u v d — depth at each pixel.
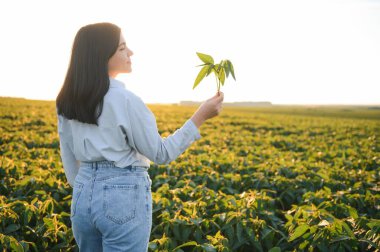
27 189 5.55
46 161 7.49
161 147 2.28
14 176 6.29
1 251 3.45
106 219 2.21
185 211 4.53
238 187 6.52
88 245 2.45
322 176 6.55
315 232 3.81
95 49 2.26
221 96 2.51
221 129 21.92
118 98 2.21
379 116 71.81
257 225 4.15
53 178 5.77
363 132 23.16
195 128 2.38
